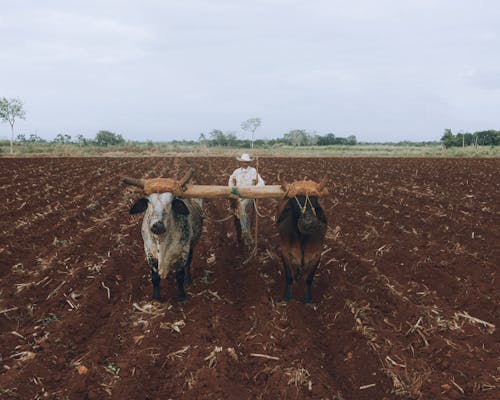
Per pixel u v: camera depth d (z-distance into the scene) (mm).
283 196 7258
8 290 7793
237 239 10828
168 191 6707
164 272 7117
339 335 6582
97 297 7625
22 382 5195
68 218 12789
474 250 10289
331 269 9156
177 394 5164
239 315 7207
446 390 5133
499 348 6059
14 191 17547
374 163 35469
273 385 5258
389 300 7539
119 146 61438
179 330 6570
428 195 17656
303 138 86188
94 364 5598
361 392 5324
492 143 67375
